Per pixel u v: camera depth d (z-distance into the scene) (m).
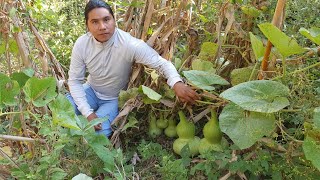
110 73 2.48
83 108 2.46
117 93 2.60
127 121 2.47
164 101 2.38
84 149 2.02
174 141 2.41
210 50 2.34
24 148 2.16
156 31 2.47
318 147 1.65
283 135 1.85
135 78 2.53
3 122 2.34
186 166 2.14
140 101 2.44
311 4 2.52
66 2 3.96
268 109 1.67
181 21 2.49
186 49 2.58
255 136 1.75
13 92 1.75
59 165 1.98
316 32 1.69
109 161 1.92
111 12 2.35
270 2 2.21
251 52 2.23
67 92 2.71
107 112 2.50
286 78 1.90
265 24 1.61
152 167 2.24
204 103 2.25
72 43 3.29
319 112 1.60
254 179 1.98
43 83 1.78
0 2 2.00
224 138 2.23
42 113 2.14
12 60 2.51
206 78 2.02
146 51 2.35
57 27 3.57
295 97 1.86
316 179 1.80
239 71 2.08
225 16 2.25
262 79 1.91
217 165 2.03
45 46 2.37
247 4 2.14
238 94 1.73
